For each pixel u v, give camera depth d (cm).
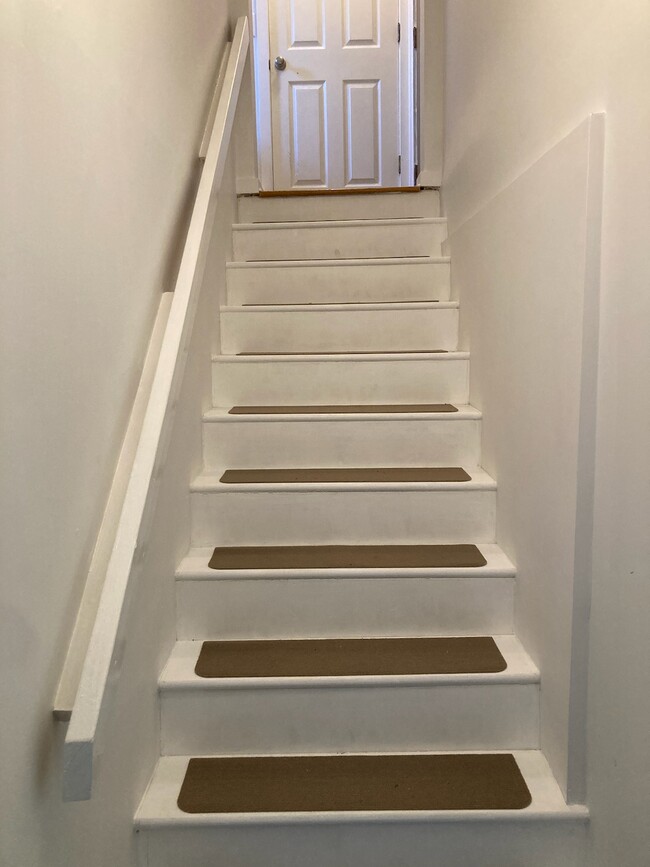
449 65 300
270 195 331
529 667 166
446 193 310
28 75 97
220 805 148
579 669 140
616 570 124
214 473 216
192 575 181
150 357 162
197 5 224
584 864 144
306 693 165
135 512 125
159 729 164
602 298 128
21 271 94
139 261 156
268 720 165
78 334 117
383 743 166
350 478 207
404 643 180
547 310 154
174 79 192
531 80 170
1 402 88
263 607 184
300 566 186
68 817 108
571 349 138
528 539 171
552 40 153
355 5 424
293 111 432
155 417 141
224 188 287
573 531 138
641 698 114
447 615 185
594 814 138
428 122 327
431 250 310
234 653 176
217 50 261
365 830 146
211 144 211
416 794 150
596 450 132
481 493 203
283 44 428
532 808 145
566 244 141
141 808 146
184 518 193
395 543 204
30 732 95
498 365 201
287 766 161
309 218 333
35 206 99
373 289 290
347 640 183
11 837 89
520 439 178
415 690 165
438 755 164
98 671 104
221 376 245
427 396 247
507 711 165
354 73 427
